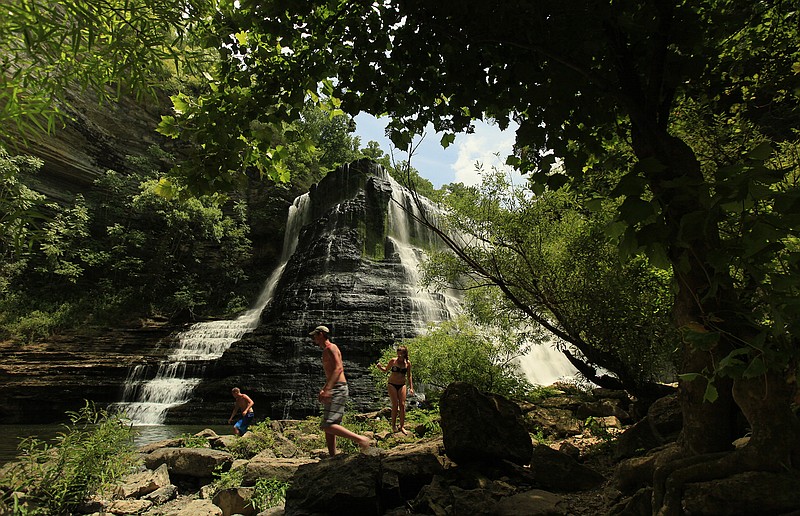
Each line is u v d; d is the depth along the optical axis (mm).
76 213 27266
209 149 3629
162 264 30188
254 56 3566
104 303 26859
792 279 1554
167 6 2693
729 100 5672
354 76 3559
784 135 5336
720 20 3574
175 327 25672
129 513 5012
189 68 3201
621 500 3238
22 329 22344
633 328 6410
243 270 34312
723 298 2197
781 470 2033
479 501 3619
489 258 7375
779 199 1532
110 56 2719
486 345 10742
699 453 2387
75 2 2309
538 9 2705
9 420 18359
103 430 5410
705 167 5625
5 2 2209
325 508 3781
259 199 37312
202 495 5715
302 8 3264
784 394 2090
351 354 20125
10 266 25047
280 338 21000
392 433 8352
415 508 3791
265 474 5484
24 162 25359
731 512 2070
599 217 6281
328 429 5324
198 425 17422
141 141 34625
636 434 4504
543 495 3674
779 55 4492
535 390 10883
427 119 3902
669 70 2977
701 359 2398
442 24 3139
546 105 3107
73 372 20406
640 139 2770
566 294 6840
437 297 24594
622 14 2738
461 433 4578
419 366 11258
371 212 28000
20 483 4805
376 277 24531
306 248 27531
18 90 2375
